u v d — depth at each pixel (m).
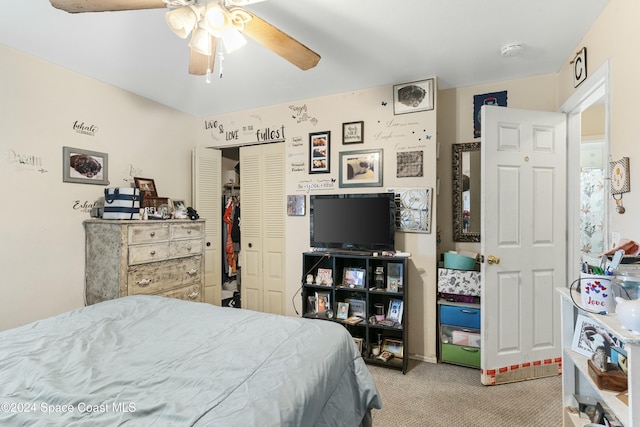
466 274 2.62
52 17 1.87
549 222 2.45
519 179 2.40
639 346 0.97
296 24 1.96
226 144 3.70
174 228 2.83
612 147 1.72
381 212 2.76
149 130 3.24
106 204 2.63
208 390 0.96
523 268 2.39
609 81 1.75
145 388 0.97
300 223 3.32
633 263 1.27
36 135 2.36
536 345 2.41
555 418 1.91
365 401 1.36
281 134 3.40
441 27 2.00
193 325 1.51
